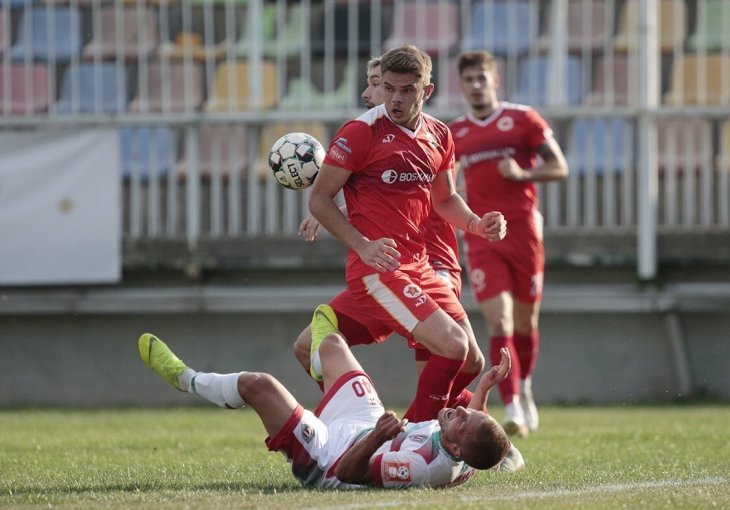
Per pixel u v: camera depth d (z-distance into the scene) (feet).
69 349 150.41
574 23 161.38
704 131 151.74
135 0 159.53
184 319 150.61
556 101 152.97
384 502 52.29
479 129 106.73
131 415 131.34
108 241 148.97
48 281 148.87
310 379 150.20
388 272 68.64
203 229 156.04
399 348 149.18
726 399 149.07
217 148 152.76
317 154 76.07
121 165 157.89
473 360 72.23
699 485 62.03
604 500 54.13
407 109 67.00
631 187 154.71
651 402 148.25
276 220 153.07
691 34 162.40
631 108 150.20
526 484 62.28
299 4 163.53
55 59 159.02
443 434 57.82
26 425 115.55
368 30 159.53
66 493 59.31
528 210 105.81
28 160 149.18
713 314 150.30
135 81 159.43
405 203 69.62
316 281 153.38
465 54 107.24
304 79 155.22
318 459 59.67
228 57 159.84
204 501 53.98
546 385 149.38
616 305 146.92
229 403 60.75
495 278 103.45
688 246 150.51
